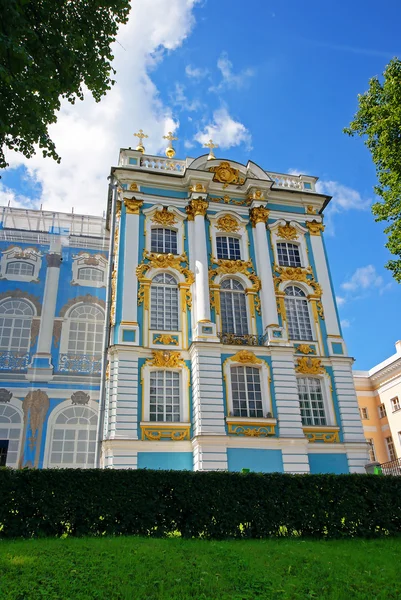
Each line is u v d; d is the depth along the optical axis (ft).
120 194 95.81
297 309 94.53
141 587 30.89
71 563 34.58
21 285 106.42
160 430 78.13
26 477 45.27
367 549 45.37
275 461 78.23
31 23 41.88
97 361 102.42
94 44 46.50
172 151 110.01
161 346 84.12
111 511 46.26
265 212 98.07
